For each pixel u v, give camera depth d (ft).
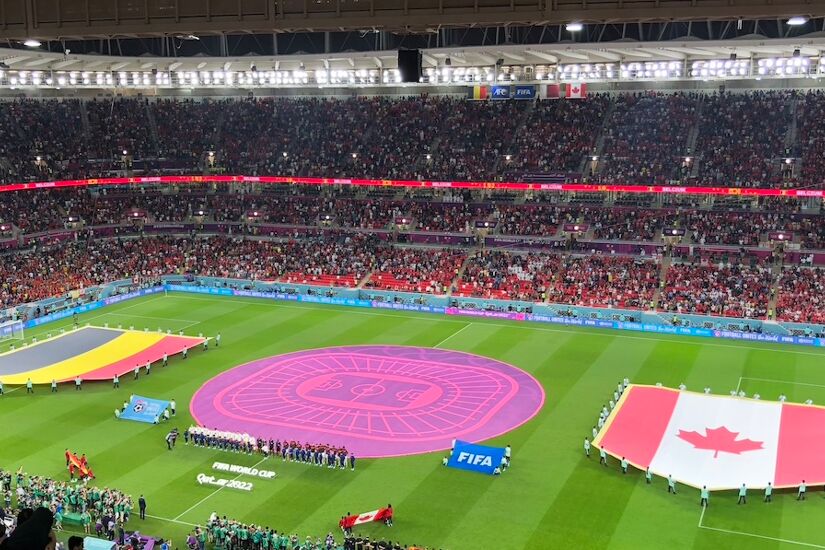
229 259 388.37
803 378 242.17
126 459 190.49
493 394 231.71
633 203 369.50
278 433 205.36
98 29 101.19
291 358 268.21
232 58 332.60
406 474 181.27
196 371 255.29
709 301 309.42
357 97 439.22
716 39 289.74
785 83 378.53
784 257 330.34
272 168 412.36
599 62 318.65
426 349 278.05
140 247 397.39
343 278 363.15
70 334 292.40
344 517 159.94
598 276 336.49
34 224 379.14
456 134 408.46
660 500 166.91
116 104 435.12
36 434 205.77
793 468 178.09
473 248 373.40
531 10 90.84
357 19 94.79
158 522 160.35
